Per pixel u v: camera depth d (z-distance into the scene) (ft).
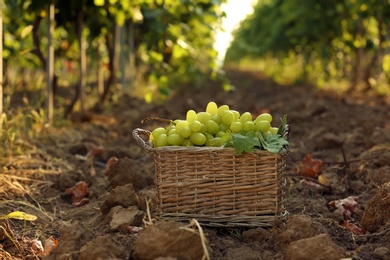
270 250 6.59
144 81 22.40
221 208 6.87
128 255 6.24
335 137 11.44
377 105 17.95
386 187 7.19
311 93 24.08
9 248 6.76
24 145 10.36
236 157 6.82
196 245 6.00
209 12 18.08
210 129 7.02
